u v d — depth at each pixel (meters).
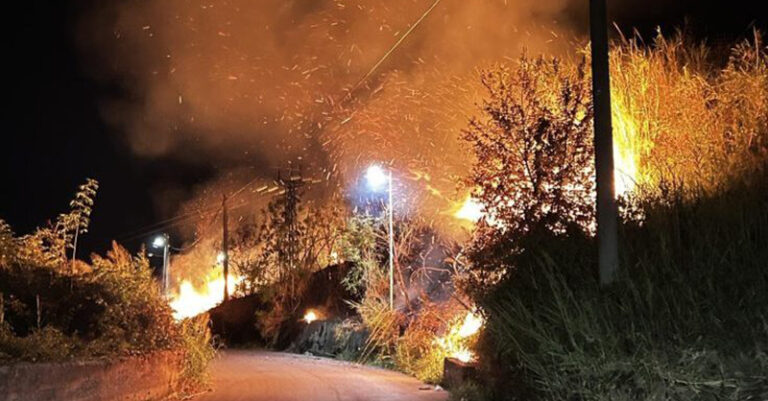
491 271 12.98
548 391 8.95
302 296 39.94
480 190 15.05
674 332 7.49
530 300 10.36
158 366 14.77
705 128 14.52
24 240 13.76
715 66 17.47
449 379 17.33
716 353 6.69
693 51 17.61
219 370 23.66
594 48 9.45
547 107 14.70
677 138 14.57
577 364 7.94
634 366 7.36
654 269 8.59
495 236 13.40
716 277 7.86
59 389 10.21
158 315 15.89
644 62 16.16
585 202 13.59
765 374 6.30
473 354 17.39
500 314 10.57
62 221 14.75
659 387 6.94
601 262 9.09
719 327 7.07
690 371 6.73
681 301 7.79
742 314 7.09
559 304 8.42
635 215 10.85
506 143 14.27
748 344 6.79
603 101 9.35
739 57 16.36
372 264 28.72
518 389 10.77
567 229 11.88
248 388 17.80
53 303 12.64
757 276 7.54
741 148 13.30
